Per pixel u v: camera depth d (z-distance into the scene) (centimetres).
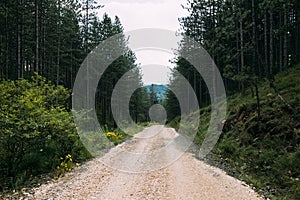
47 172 1002
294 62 2219
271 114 1329
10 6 2109
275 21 2702
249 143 1272
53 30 2941
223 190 774
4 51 2394
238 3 2142
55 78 3125
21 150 966
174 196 716
